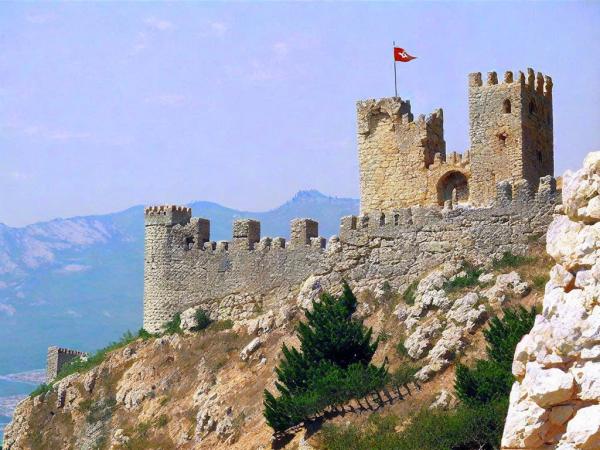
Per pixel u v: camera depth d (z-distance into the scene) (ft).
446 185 350.64
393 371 285.84
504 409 231.30
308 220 347.36
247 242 359.05
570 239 79.36
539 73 350.64
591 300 77.20
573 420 76.38
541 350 78.28
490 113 340.59
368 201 360.28
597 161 78.79
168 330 367.86
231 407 320.50
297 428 281.74
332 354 290.35
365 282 328.90
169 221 374.02
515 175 335.88
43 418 374.02
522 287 289.74
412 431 246.47
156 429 337.11
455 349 280.72
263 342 336.90
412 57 366.02
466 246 313.32
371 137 361.10
